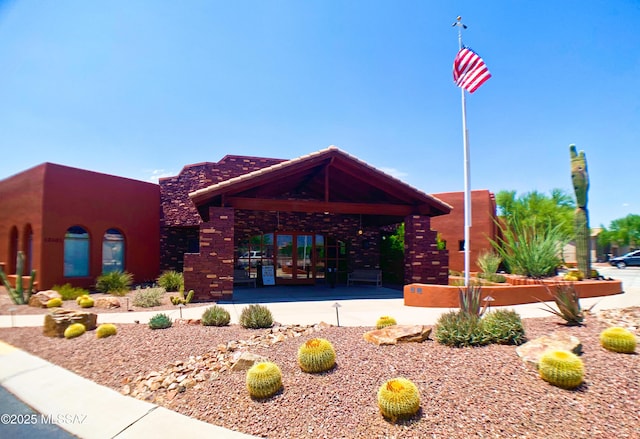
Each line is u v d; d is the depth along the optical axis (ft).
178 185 63.05
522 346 17.71
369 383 15.66
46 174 49.06
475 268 76.13
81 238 53.16
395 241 63.05
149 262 61.57
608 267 120.47
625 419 12.43
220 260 41.09
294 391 15.44
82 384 18.21
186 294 40.19
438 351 18.56
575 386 14.43
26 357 22.27
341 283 62.64
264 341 21.65
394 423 13.01
